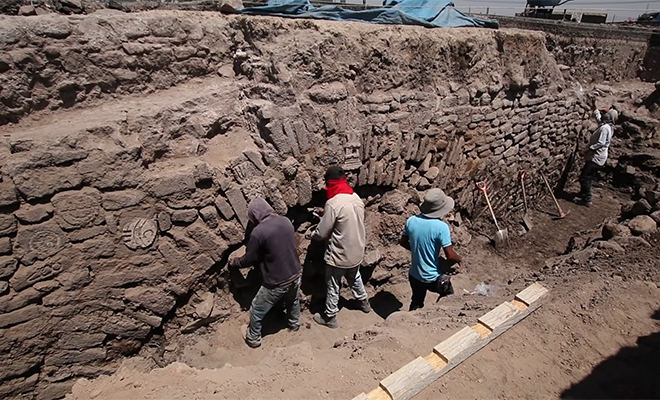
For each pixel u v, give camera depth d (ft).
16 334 8.50
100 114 9.60
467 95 16.56
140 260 9.68
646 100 28.73
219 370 9.45
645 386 7.88
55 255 8.66
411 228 12.21
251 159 11.09
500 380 8.05
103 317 9.55
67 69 9.46
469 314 10.57
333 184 11.56
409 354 8.89
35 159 8.11
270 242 10.06
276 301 10.83
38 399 9.14
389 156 14.32
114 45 10.08
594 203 25.21
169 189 9.70
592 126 26.71
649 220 14.71
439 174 16.60
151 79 10.96
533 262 18.70
